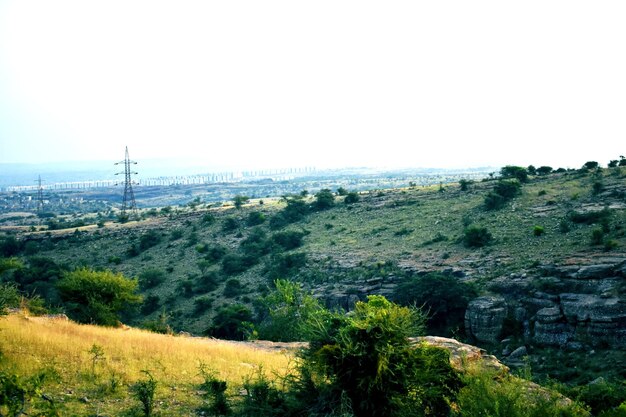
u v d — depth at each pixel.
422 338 18.12
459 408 16.27
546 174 105.94
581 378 40.91
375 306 18.09
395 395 16.06
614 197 74.12
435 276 57.88
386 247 82.31
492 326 52.19
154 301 85.56
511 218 77.88
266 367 23.53
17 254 125.75
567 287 51.66
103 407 17.05
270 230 110.06
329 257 83.38
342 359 16.12
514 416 14.87
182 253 107.38
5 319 26.80
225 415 17.17
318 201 117.31
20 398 13.38
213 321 72.38
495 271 60.47
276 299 51.22
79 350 22.34
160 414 16.83
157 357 23.12
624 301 46.00
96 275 41.75
